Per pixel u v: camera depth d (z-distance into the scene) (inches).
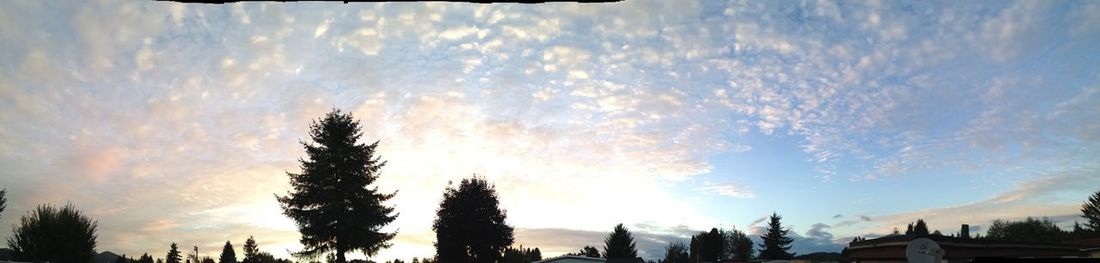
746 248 4448.8
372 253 1798.7
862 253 783.7
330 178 1791.3
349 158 1801.2
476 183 2588.6
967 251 685.9
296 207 1780.3
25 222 1889.8
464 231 2497.5
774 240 4532.5
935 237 666.8
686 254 4001.0
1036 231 3080.7
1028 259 512.4
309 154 1811.0
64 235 1877.5
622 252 3663.9
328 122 1818.4
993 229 3361.2
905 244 668.1
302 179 1775.3
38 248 1845.5
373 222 1781.5
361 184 1803.6
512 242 2605.8
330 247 1779.0
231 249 3858.3
